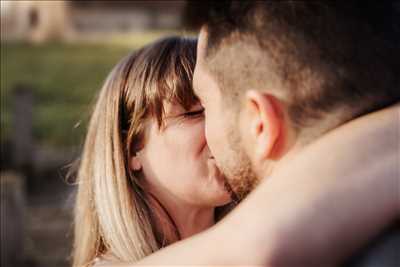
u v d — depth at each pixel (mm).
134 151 1559
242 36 941
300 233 726
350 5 880
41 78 14562
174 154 1507
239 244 760
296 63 889
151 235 1533
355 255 729
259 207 778
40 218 6457
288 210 747
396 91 880
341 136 827
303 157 822
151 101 1510
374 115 854
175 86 1490
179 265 845
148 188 1565
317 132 885
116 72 1604
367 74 871
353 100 873
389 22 884
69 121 10547
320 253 720
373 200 739
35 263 5332
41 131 9953
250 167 982
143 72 1539
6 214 4824
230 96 974
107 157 1576
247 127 963
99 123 1618
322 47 876
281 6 907
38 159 8602
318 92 881
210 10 991
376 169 764
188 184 1509
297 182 780
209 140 1017
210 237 828
